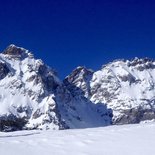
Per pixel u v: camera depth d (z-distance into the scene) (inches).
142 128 1279.5
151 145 1011.9
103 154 940.6
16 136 1301.7
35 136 1228.5
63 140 1105.4
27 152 967.6
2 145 1048.2
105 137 1135.6
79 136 1163.9
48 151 977.5
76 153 954.7
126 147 999.0
